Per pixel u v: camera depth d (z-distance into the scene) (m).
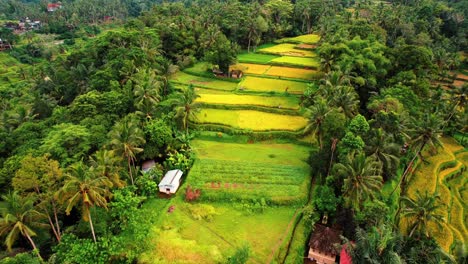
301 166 53.47
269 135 61.75
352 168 39.34
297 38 126.00
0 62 131.88
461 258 29.64
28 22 193.00
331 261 37.94
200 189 46.38
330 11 132.38
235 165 52.62
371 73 67.94
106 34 88.56
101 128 52.69
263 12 121.50
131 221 37.56
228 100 72.94
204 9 138.25
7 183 43.12
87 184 32.47
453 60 97.19
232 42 111.94
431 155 64.69
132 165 52.00
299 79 85.50
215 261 35.97
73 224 41.09
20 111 65.44
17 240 36.62
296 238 40.69
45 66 102.81
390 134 48.31
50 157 45.66
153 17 122.56
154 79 66.94
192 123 63.62
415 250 37.03
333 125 47.25
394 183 50.94
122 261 36.06
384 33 96.81
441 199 53.00
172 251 36.72
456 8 129.88
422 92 66.31
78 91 75.00
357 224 38.16
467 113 70.06
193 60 101.50
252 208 44.41
